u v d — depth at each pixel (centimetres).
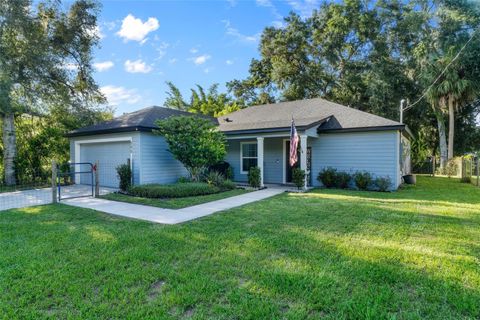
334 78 2408
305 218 584
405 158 1548
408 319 239
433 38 1973
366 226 521
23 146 1422
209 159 1042
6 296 273
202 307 256
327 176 1154
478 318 241
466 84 1747
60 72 1338
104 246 412
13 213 646
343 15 2264
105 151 1191
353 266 341
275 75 2434
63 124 1529
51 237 455
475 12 1806
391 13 2256
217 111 2659
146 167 1070
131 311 248
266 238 447
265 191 1030
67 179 1291
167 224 544
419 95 2133
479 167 1218
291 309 252
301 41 2414
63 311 250
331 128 1162
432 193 984
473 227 514
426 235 467
